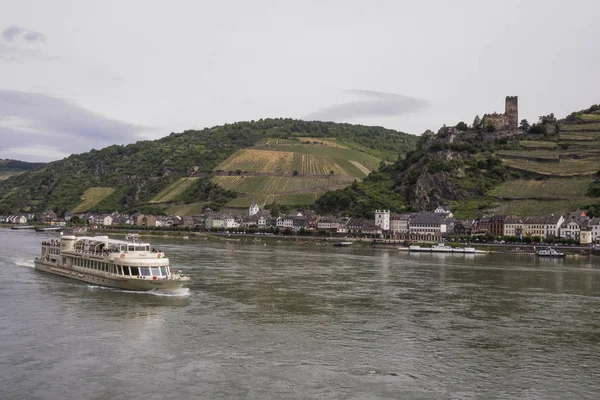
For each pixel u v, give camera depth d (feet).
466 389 174.29
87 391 164.66
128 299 295.28
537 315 280.10
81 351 201.46
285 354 204.03
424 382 179.42
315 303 299.79
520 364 199.21
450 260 608.60
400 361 199.41
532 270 499.51
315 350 209.87
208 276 398.21
